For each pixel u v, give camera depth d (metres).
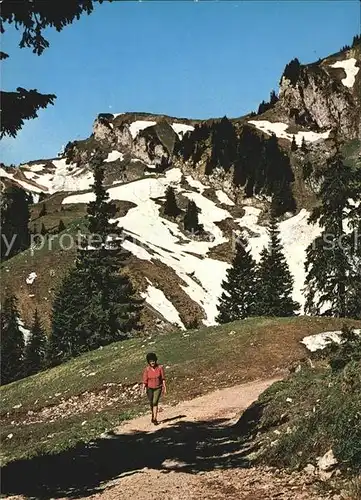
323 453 8.86
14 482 11.34
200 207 142.88
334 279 33.81
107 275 49.69
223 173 161.25
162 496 8.82
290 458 9.34
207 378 24.86
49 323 86.56
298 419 10.55
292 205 134.50
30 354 75.25
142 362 29.02
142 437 15.17
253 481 8.85
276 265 68.81
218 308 70.75
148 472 10.82
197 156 177.75
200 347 29.25
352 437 8.38
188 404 20.73
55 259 98.62
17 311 82.06
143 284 87.19
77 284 56.09
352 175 34.41
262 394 14.48
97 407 24.84
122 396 25.39
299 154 164.00
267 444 10.46
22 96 10.22
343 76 196.00
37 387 32.50
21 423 25.92
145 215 131.25
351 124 178.25
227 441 12.75
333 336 27.41
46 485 10.83
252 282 69.81
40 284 93.19
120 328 49.25
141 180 169.38
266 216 133.50
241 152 169.25
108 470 11.64
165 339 34.09
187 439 13.95
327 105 188.12
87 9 9.89
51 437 18.20
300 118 196.25
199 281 98.50
